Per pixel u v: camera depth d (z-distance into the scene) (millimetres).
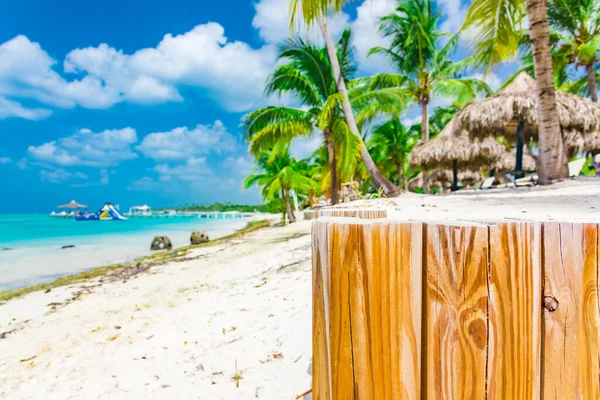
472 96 15203
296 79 11312
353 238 777
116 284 6363
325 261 808
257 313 3361
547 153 6938
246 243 12539
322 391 856
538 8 6762
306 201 41750
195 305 4188
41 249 14188
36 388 2520
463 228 735
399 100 11672
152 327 3543
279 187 20234
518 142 8617
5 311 4926
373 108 12867
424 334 749
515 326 731
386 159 21594
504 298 730
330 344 797
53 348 3303
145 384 2342
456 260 736
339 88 11141
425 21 14891
